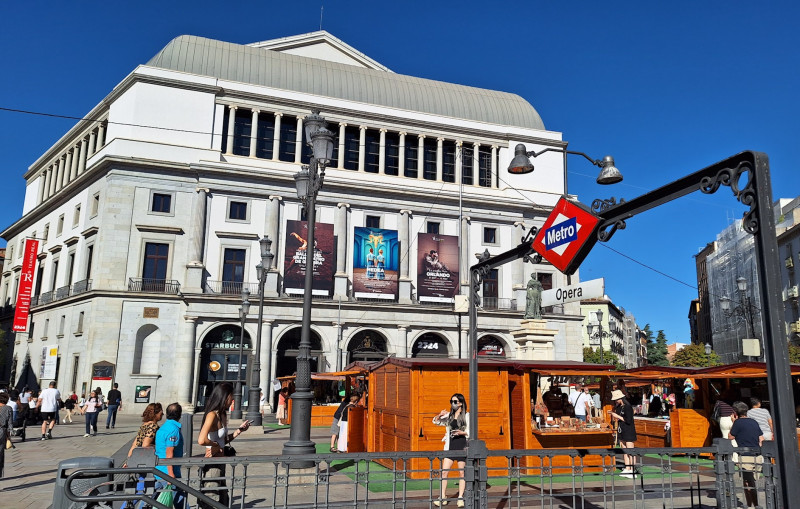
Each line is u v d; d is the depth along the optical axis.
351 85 46.16
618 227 6.50
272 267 39.28
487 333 43.09
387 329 40.88
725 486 7.03
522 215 46.78
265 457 5.93
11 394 20.50
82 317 38.34
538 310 25.64
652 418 17.50
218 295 37.06
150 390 35.97
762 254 4.64
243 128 42.47
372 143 45.62
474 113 49.25
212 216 39.28
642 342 151.00
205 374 37.25
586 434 12.83
